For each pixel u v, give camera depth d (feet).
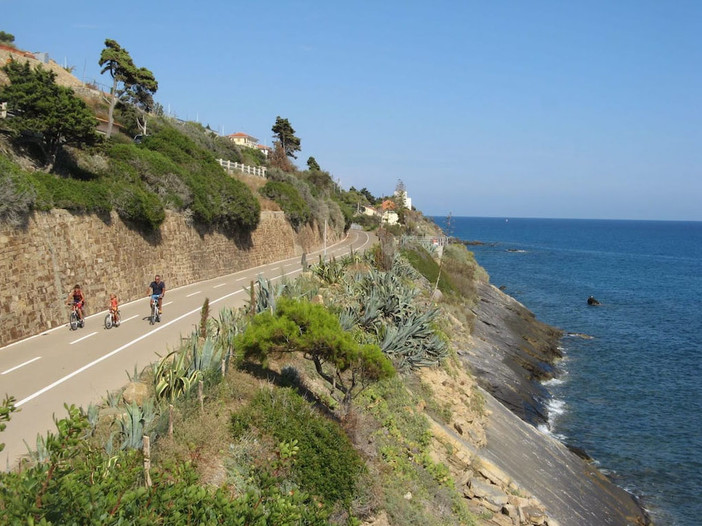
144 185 88.74
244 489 29.71
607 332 146.92
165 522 20.54
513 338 122.62
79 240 66.85
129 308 72.64
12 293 53.31
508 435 65.82
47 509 17.34
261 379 41.68
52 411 34.83
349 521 31.55
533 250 443.32
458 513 42.80
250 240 129.29
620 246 543.80
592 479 64.64
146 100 160.15
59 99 72.95
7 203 52.75
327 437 35.65
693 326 155.53
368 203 412.98
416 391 59.00
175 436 30.96
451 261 176.24
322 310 43.57
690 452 73.92
